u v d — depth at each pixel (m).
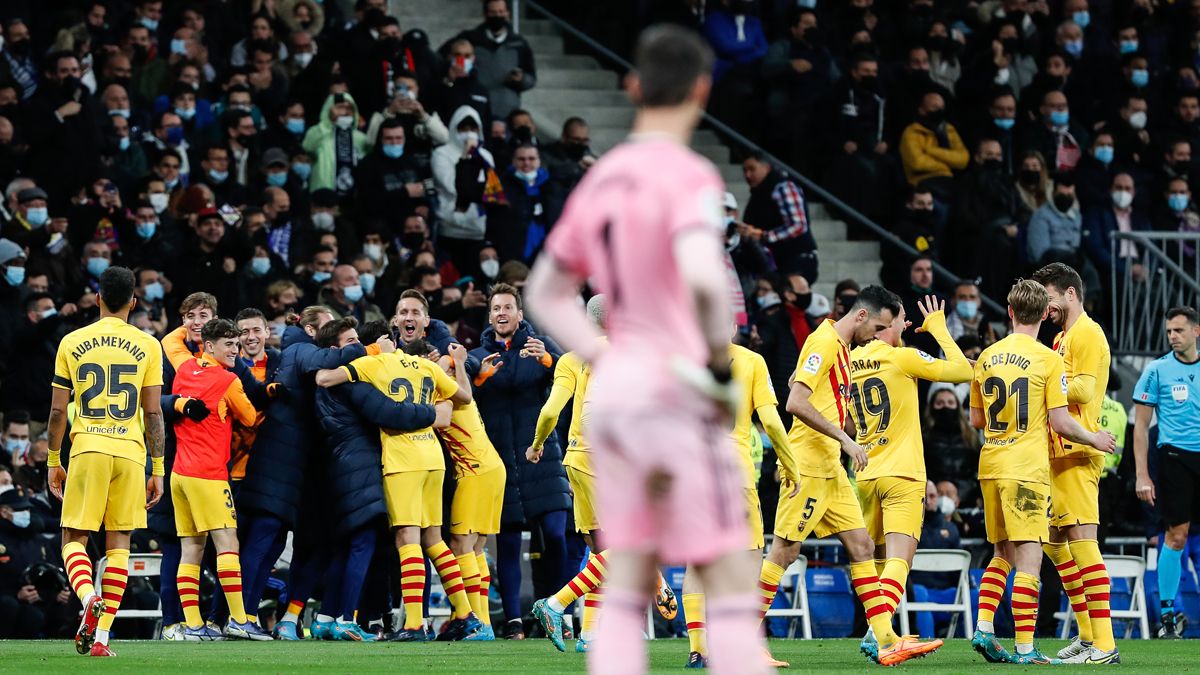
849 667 26.44
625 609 11.90
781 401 47.59
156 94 52.56
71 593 36.72
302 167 50.62
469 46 54.62
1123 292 56.22
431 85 53.09
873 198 58.09
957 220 57.22
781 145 59.66
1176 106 65.00
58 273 44.22
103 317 28.58
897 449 27.61
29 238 43.72
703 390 11.47
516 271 42.62
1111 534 46.12
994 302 56.50
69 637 36.78
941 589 42.47
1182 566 44.00
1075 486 28.98
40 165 47.06
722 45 60.09
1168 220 60.88
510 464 36.53
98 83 52.78
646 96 12.04
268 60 53.44
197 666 24.34
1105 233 57.47
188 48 53.19
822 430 25.98
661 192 11.60
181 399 33.16
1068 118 62.28
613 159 11.95
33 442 39.72
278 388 34.47
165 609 34.69
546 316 12.22
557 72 61.53
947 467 44.34
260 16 53.97
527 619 38.91
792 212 52.44
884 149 58.69
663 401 11.56
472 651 29.75
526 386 36.59
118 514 27.95
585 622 29.70
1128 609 42.97
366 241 48.16
